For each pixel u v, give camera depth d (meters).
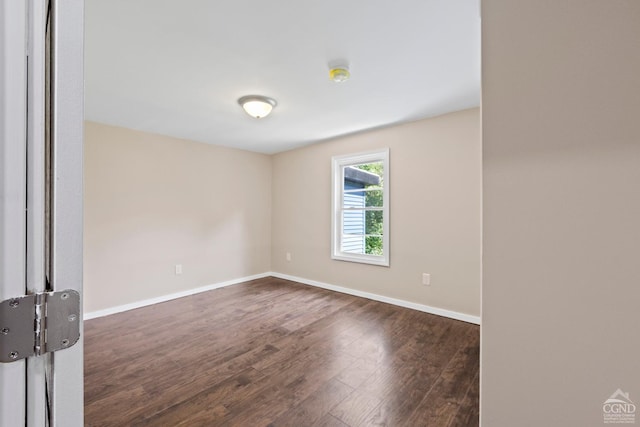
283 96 2.64
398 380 1.96
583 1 0.67
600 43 0.65
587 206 0.66
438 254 3.20
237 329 2.81
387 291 3.61
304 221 4.60
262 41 1.81
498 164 0.76
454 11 1.55
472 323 2.96
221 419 1.60
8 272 0.43
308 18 1.60
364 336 2.65
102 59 2.00
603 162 0.64
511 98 0.74
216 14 1.56
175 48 1.88
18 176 0.43
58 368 0.47
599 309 0.65
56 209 0.47
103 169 3.30
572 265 0.67
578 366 0.67
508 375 0.75
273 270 5.07
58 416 0.47
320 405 1.72
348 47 1.88
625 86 0.63
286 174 4.86
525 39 0.72
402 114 3.13
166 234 3.80
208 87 2.44
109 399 1.76
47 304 0.46
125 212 3.45
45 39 0.46
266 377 2.00
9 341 0.42
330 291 4.15
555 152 0.69
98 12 1.54
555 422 0.69
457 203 3.08
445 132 3.14
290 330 2.79
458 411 1.67
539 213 0.71
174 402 1.74
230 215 4.53
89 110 2.92
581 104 0.66
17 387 0.43
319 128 3.61
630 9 0.63
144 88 2.45
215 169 4.36
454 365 2.15
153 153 3.71
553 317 0.69
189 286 4.01
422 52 1.94
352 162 4.02
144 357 2.28
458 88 2.50
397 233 3.52
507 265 0.75
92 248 3.20
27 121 0.44
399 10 1.54
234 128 3.58
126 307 3.40
